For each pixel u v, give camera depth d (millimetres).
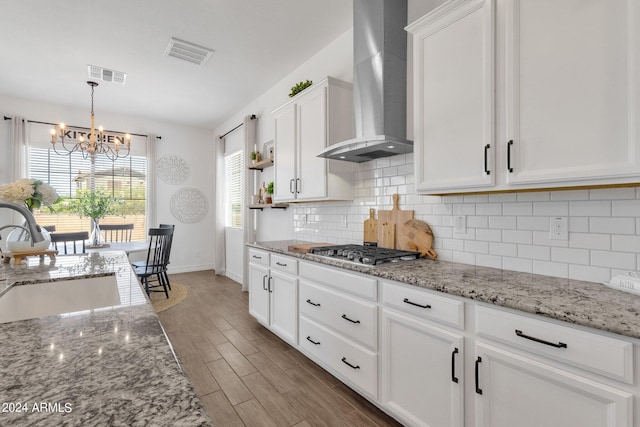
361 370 1829
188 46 3004
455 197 1965
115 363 556
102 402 437
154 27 2695
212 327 3084
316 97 2609
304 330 2350
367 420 1728
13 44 2918
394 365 1640
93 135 3928
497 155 1446
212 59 3266
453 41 1617
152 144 5230
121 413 412
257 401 1899
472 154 1536
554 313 1039
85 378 502
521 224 1661
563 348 1034
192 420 401
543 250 1578
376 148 2109
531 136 1322
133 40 2889
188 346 2660
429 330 1443
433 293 1441
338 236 2922
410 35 2221
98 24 2635
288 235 3750
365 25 2195
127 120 5117
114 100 4379
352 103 2672
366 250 2240
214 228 5930
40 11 2447
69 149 4598
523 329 1131
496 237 1765
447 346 1389
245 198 4426
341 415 1769
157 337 678
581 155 1187
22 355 583
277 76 3691
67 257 1963
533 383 1111
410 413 1555
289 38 2906
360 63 2219
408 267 1794
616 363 931
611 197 1371
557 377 1043
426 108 1753
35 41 2871
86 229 4715
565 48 1225
